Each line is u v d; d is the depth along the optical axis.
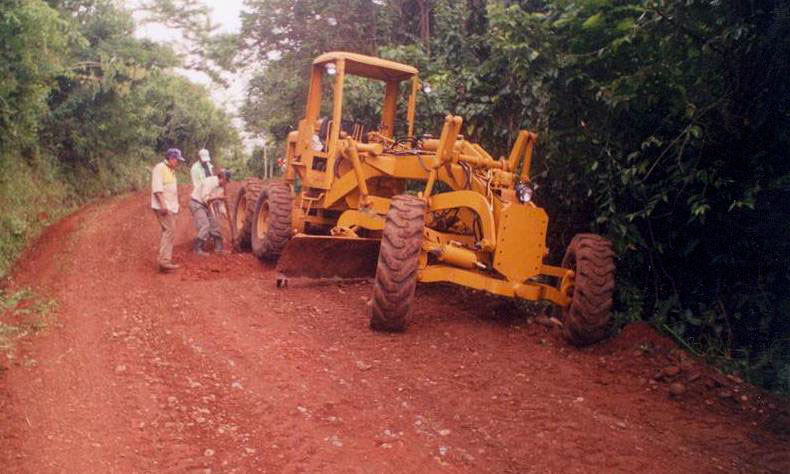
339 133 9.87
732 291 7.14
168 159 10.16
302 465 4.52
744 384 6.08
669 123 7.11
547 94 7.72
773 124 6.49
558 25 7.55
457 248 7.29
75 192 18.27
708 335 7.04
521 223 7.04
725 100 6.55
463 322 7.68
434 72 11.77
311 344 6.91
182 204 18.84
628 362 6.40
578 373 6.27
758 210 6.76
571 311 6.81
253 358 6.45
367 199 9.02
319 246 8.61
